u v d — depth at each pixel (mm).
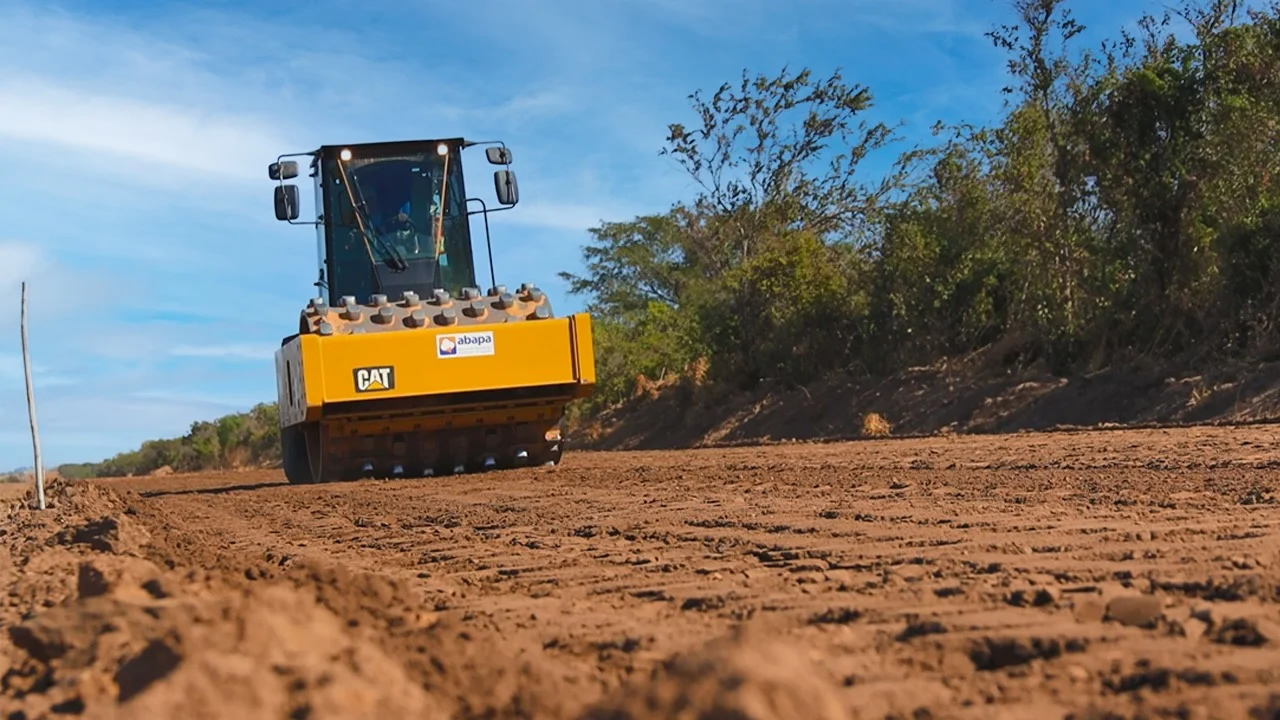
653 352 38906
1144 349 21984
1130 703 3082
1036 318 24453
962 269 26203
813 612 4590
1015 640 3754
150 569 4660
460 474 17594
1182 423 17016
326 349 16219
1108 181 23453
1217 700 3033
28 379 11625
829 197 35594
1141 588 4617
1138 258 22719
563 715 3041
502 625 4734
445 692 3227
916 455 14555
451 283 17984
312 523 10641
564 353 16875
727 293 33250
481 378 16578
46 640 3805
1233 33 22562
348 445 17172
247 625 3117
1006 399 22422
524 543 7879
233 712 2713
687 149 35625
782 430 27641
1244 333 20359
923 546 6285
